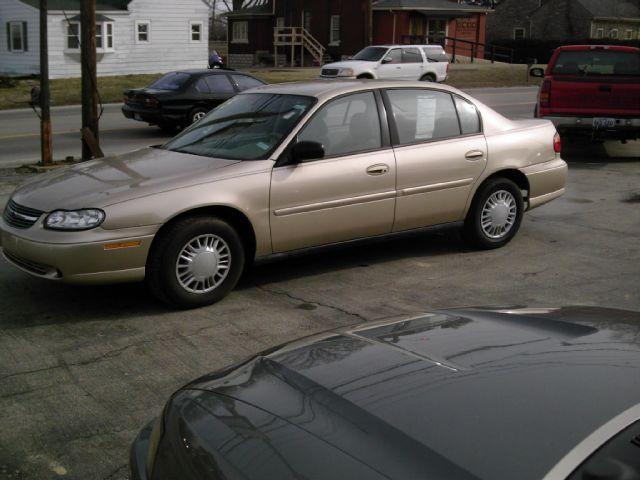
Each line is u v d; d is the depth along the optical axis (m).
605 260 7.32
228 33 54.72
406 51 29.97
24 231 5.53
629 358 2.35
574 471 1.80
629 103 12.53
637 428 1.95
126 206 5.45
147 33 37.59
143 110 17.30
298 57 50.09
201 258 5.74
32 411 4.14
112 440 3.85
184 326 5.47
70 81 32.38
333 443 2.01
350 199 6.45
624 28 63.12
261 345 5.13
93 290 6.27
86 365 4.77
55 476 3.52
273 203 6.04
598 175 12.06
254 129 6.44
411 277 6.76
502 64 47.09
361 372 2.37
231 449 2.10
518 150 7.56
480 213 7.42
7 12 35.34
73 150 14.77
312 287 6.45
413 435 1.98
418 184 6.86
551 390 2.14
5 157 13.73
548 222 8.89
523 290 6.40
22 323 5.50
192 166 6.01
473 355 2.44
